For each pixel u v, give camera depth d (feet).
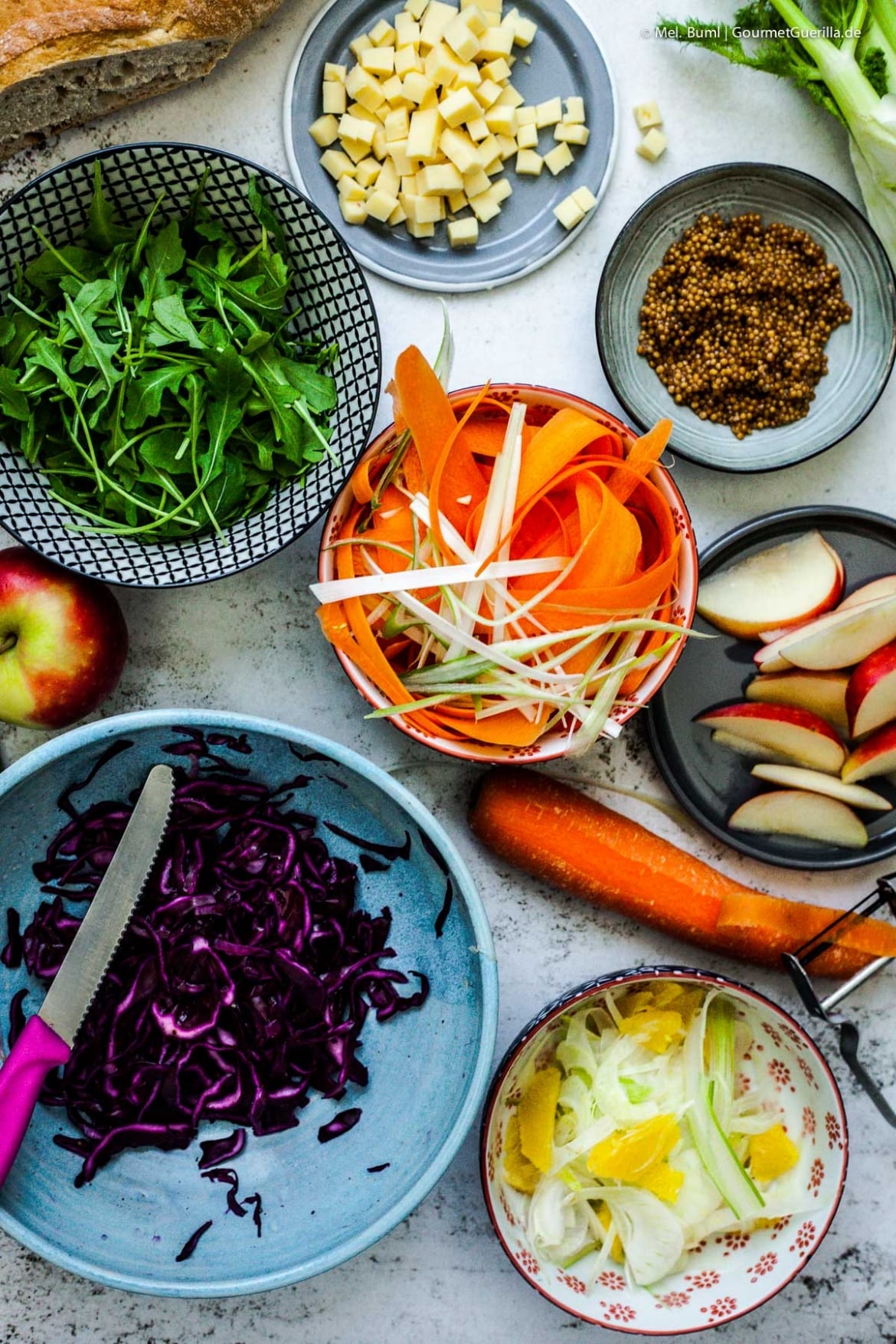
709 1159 2.91
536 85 2.96
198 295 2.81
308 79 2.93
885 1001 3.12
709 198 2.96
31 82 2.81
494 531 2.80
